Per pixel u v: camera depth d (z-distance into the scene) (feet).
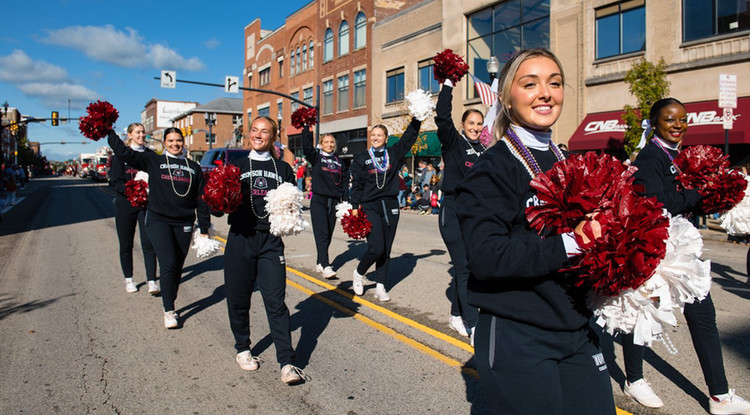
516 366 5.57
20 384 12.44
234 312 13.07
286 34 126.72
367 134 95.61
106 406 11.30
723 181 9.64
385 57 90.17
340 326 16.48
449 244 14.48
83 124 14.92
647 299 5.26
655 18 51.44
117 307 19.07
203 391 12.01
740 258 27.81
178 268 16.84
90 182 191.42
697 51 48.65
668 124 10.09
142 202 19.34
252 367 13.15
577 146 56.13
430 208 58.80
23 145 257.75
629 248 4.77
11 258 29.76
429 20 80.64
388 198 18.85
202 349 14.73
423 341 14.99
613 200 4.98
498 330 5.79
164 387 12.24
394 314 17.60
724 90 36.01
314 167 23.48
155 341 15.42
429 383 12.21
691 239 5.49
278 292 12.48
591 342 5.89
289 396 11.69
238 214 12.54
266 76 142.10
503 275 5.24
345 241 35.04
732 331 15.40
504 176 5.63
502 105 6.29
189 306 19.21
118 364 13.66
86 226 45.70
